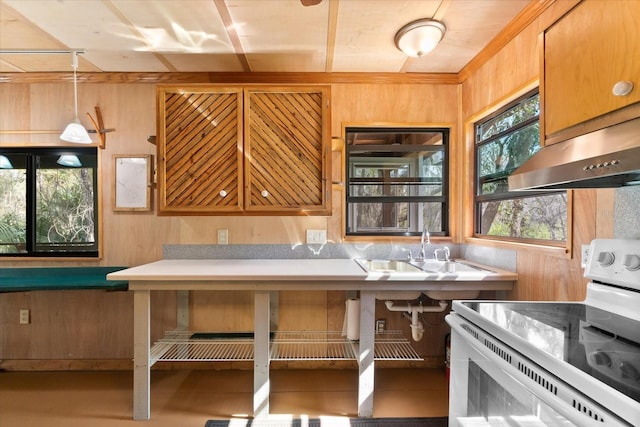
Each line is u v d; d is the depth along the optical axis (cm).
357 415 183
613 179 112
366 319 179
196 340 215
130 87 234
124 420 179
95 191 238
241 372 235
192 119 199
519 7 160
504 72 186
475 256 222
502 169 202
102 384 215
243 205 198
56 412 186
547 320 106
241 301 237
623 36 85
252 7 159
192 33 182
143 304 176
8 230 237
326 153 199
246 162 198
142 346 177
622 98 85
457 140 238
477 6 160
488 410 103
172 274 171
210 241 236
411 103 237
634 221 113
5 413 185
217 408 190
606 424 60
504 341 95
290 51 202
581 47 100
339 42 192
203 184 199
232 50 201
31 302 234
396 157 244
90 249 239
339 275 173
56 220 239
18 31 179
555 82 112
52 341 235
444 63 220
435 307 215
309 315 238
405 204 248
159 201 197
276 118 200
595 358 77
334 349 226
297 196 200
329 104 200
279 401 196
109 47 196
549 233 163
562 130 110
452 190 239
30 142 232
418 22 171
